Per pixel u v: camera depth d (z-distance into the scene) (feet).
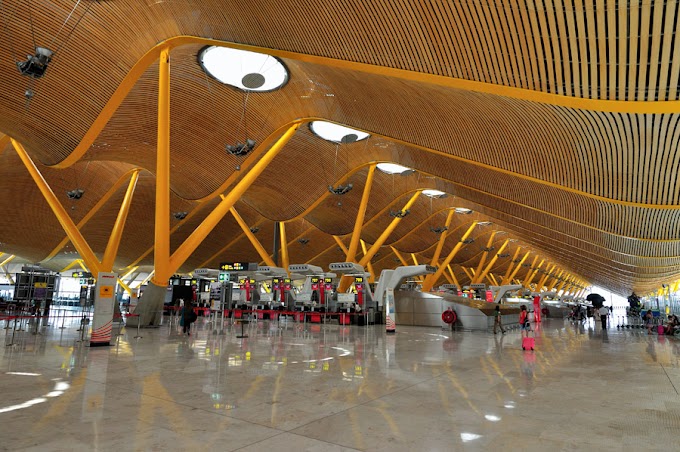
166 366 27.76
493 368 28.86
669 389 22.27
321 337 50.75
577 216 58.18
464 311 72.28
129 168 94.43
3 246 126.93
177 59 57.77
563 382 24.00
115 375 24.38
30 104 48.16
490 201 87.71
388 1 28.68
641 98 24.81
